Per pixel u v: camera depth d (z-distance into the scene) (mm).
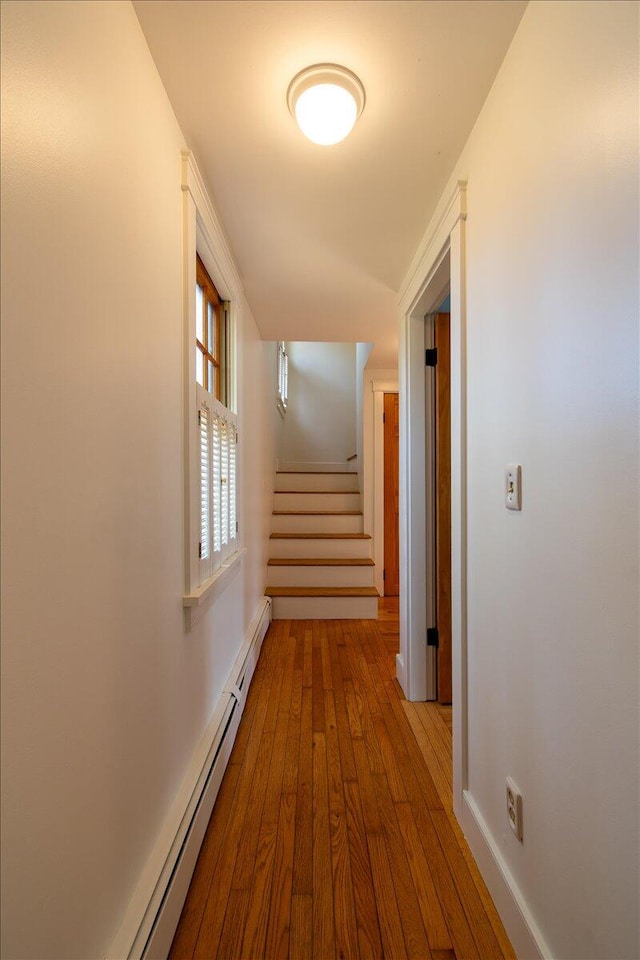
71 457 638
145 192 941
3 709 490
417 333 2152
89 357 694
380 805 1420
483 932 1013
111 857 753
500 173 1044
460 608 1318
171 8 878
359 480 4574
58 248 607
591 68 700
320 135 1113
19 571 520
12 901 500
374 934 1008
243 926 1021
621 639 641
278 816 1365
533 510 898
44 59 575
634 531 615
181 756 1173
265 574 3473
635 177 606
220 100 1098
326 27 923
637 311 606
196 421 1314
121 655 804
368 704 2090
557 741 811
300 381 5703
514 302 979
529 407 915
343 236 1761
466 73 1037
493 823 1105
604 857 676
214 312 1935
